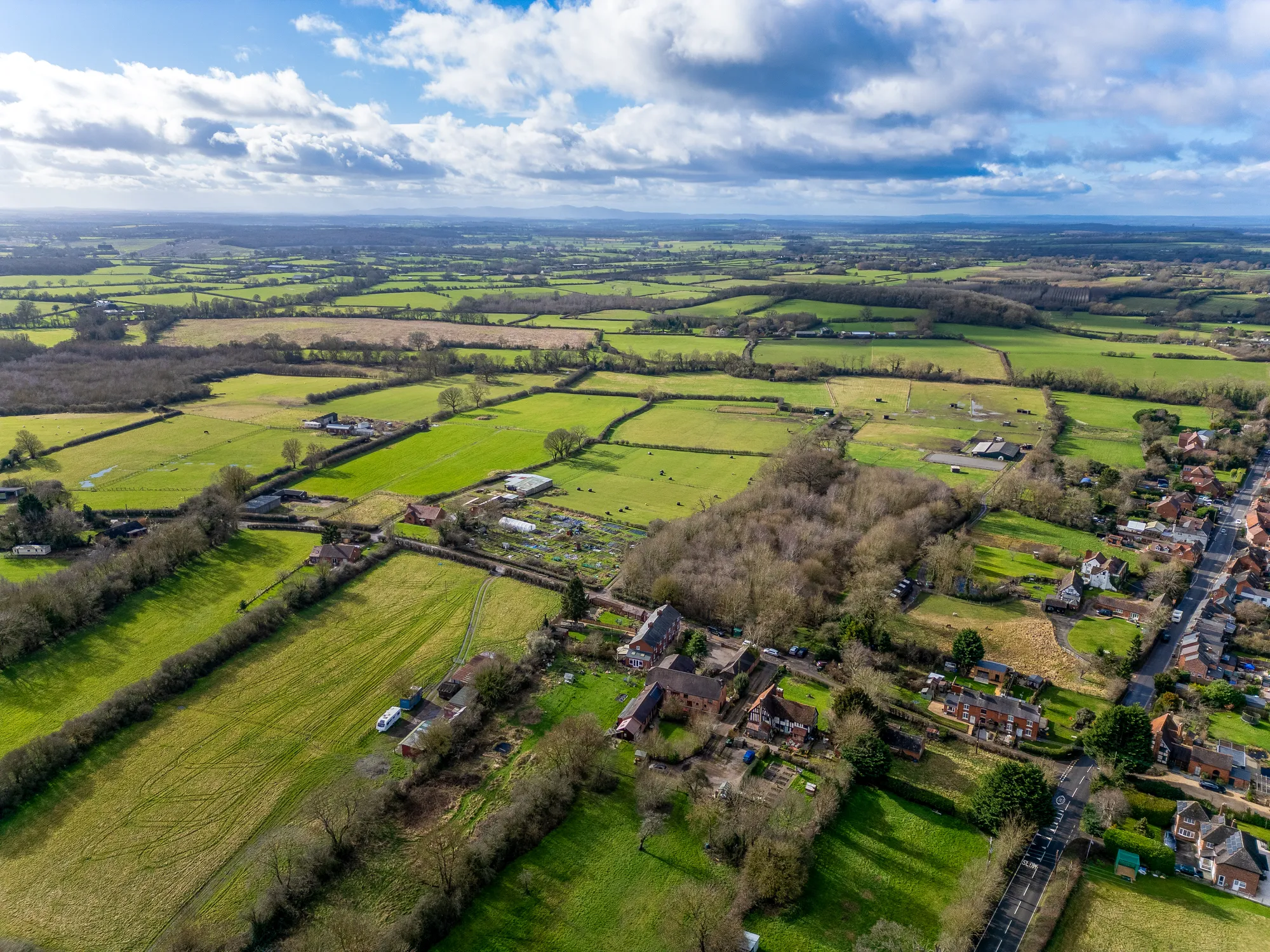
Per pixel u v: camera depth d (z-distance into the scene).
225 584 155.75
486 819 96.50
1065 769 110.69
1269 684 128.75
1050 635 144.62
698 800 100.50
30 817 95.88
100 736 109.38
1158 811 98.62
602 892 87.75
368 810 95.62
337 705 118.88
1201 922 84.69
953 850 95.19
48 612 135.50
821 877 90.56
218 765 105.31
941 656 135.50
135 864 88.94
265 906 81.44
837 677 130.00
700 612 149.62
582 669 131.50
